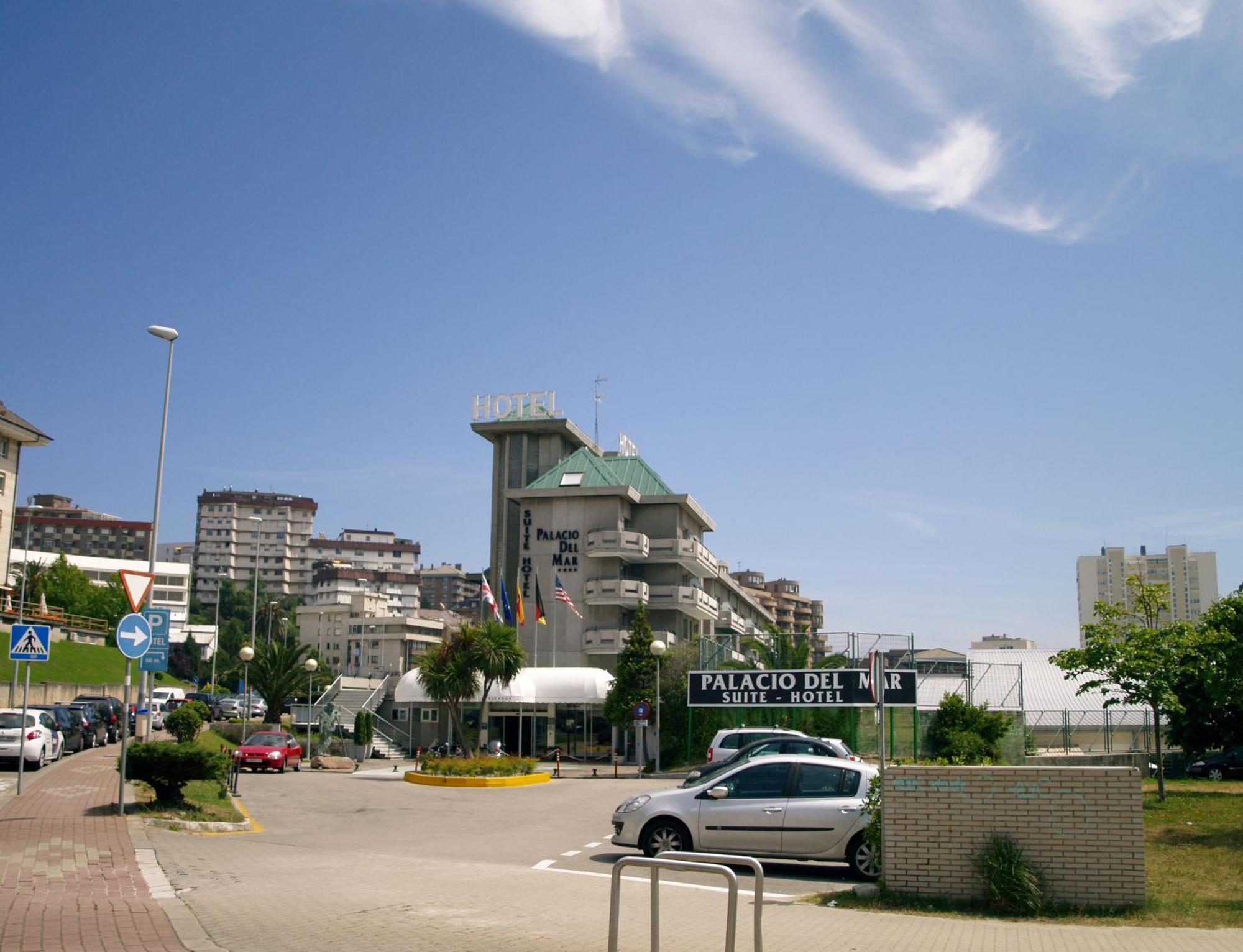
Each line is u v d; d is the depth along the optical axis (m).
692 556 69.62
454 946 9.53
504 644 46.16
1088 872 11.91
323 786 33.19
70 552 169.50
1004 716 42.34
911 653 41.62
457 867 14.84
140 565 144.38
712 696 41.78
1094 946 9.96
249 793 29.58
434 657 46.12
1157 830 18.38
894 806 12.52
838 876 15.17
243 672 61.31
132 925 9.91
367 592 153.62
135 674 72.31
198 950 8.96
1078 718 56.12
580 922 10.96
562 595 53.97
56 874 12.65
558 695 56.62
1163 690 23.30
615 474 73.25
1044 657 65.12
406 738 60.91
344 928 10.16
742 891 13.52
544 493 69.25
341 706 64.56
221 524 183.88
